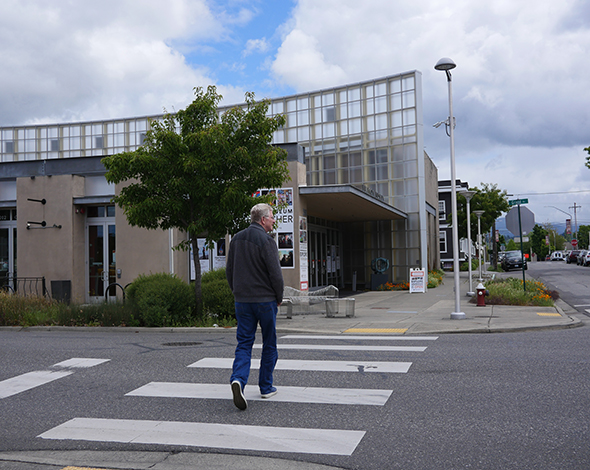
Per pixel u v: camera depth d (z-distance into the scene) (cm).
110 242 2033
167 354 877
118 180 1278
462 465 399
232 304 1317
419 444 444
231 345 966
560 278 3419
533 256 12075
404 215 2922
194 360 819
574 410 521
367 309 1664
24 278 1984
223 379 689
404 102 3047
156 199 1244
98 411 562
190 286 1383
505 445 437
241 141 1306
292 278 1955
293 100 3344
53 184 2005
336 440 459
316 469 400
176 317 1275
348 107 3198
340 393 604
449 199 5431
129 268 1950
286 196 1973
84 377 719
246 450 440
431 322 1255
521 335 1044
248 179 1301
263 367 588
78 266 2002
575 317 1365
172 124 1315
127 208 1274
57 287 1966
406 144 3042
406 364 747
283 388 631
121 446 457
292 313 1500
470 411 528
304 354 841
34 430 506
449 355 807
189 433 485
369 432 477
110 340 1067
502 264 5209
